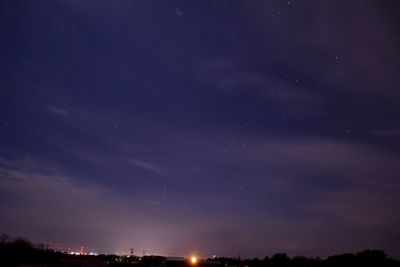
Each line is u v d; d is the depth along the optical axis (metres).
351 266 55.75
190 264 48.50
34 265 48.97
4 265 49.06
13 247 67.50
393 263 54.84
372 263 54.97
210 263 47.50
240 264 81.50
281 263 74.50
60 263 51.28
